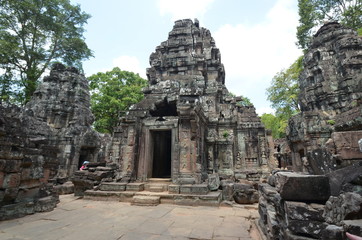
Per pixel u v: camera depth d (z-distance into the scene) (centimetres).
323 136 1416
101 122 2956
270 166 1600
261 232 535
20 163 731
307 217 317
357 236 213
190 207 891
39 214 750
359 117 584
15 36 2234
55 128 1936
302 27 2705
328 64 2044
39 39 2441
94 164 1473
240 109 1780
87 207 882
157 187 1091
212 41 2042
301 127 1520
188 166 1116
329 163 405
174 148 1198
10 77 2192
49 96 2012
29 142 798
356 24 2395
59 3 2456
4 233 540
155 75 1870
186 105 1177
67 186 1343
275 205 425
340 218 277
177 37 1991
